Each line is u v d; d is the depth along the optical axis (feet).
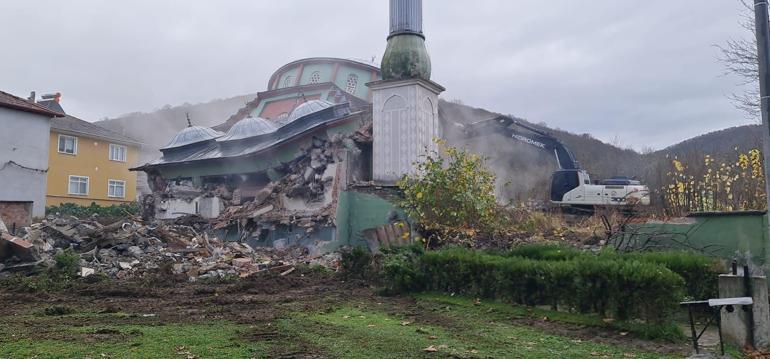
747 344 20.79
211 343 21.58
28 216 76.59
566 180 86.02
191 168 77.66
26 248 43.32
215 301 33.53
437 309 30.48
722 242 33.65
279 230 62.69
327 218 59.16
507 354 20.18
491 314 28.58
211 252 54.90
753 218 32.35
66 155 135.54
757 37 24.61
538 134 91.25
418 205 51.60
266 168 68.18
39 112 79.92
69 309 29.60
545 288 28.71
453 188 50.19
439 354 20.10
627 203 66.90
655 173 88.22
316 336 23.16
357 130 66.80
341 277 42.80
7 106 75.56
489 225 50.11
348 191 61.57
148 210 79.30
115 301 33.65
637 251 35.42
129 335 23.02
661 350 21.09
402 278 35.86
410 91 62.69
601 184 88.02
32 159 79.05
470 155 60.29
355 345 21.48
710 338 23.08
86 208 113.50
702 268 27.48
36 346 20.76
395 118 63.10
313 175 62.44
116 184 147.84
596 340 22.76
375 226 58.95
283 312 29.45
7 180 75.20
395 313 29.32
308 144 64.54
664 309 23.31
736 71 47.78
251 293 37.32
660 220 42.06
